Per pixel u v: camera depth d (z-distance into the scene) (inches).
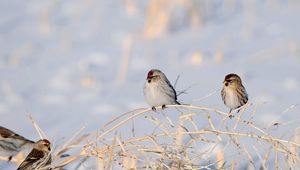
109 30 893.2
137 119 493.4
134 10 997.2
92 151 273.3
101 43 829.2
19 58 745.0
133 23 931.3
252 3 1042.7
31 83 653.3
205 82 642.8
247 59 738.2
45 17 906.1
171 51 776.3
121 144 265.4
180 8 921.5
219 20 936.3
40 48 798.5
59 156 293.4
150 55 752.3
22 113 543.2
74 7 1008.9
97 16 957.8
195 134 286.4
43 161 280.4
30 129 490.3
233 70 690.2
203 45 812.0
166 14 856.3
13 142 393.7
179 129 286.7
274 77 661.3
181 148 272.7
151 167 263.4
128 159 281.0
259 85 628.4
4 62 729.6
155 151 269.1
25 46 796.6
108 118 525.0
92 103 580.7
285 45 791.7
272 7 1021.2
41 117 530.0
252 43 818.2
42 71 702.5
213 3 1025.5
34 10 979.9
